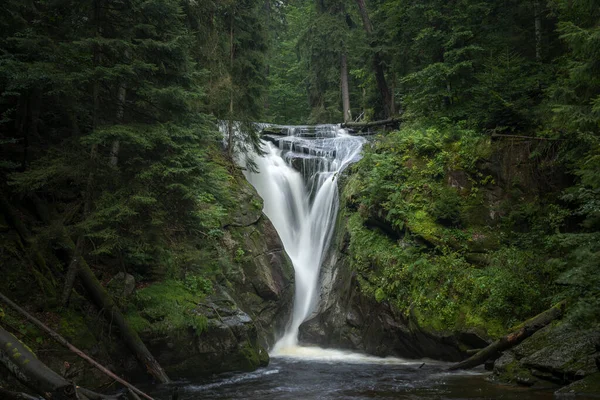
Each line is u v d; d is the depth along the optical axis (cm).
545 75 1795
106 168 1071
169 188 1069
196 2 1714
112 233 1015
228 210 1730
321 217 2100
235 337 1293
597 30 1027
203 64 1861
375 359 1475
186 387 1088
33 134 1248
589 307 878
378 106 3325
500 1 2136
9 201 1203
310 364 1395
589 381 857
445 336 1320
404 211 1634
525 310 1270
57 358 980
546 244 1402
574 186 1426
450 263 1462
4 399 545
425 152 1783
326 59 3403
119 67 1014
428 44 2167
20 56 1102
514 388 954
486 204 1595
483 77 1827
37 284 1084
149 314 1198
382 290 1536
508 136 1658
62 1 1059
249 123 2088
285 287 1773
